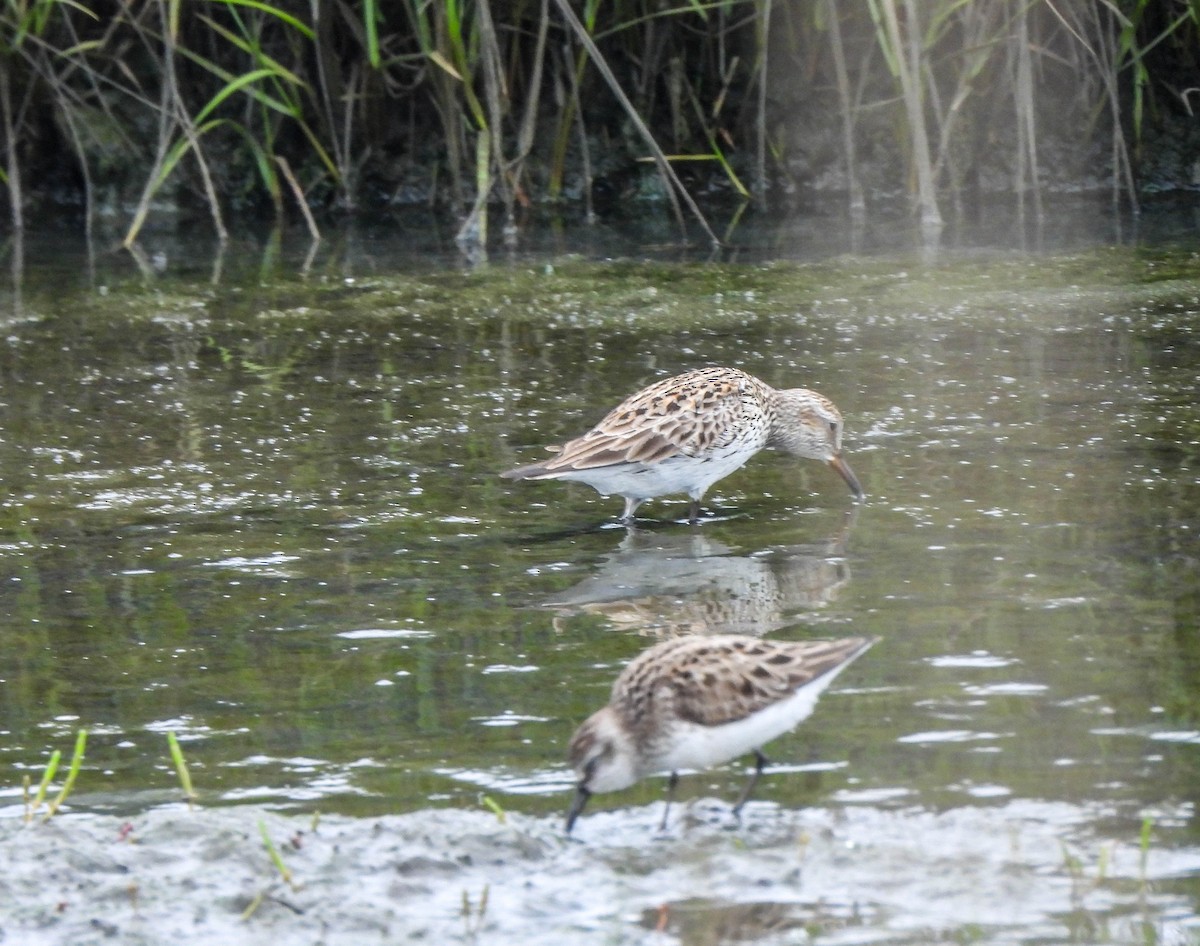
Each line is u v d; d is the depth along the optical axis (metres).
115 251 24.58
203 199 27.55
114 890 7.05
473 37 24.45
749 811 7.59
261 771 8.19
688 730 7.53
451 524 12.23
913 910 6.67
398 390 16.14
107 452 14.27
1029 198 26.45
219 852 7.32
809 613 10.05
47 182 28.03
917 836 7.25
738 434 12.41
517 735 8.52
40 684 9.39
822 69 27.03
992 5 24.94
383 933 6.71
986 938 6.42
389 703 8.98
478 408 15.36
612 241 24.25
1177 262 20.89
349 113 26.83
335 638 9.97
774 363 16.69
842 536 11.65
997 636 9.51
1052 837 7.18
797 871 7.03
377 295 20.88
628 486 12.21
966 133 26.72
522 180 26.72
